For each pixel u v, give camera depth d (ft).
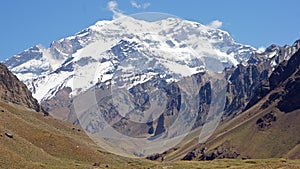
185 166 621.72
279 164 540.11
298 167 492.95
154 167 565.12
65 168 577.84
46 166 554.87
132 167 595.88
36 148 655.35
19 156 552.00
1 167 485.56
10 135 637.71
